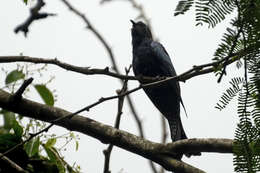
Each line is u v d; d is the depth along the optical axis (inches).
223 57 148.6
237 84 143.1
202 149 297.4
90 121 321.7
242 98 141.4
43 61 313.4
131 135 320.5
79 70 303.3
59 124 323.6
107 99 223.9
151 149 312.8
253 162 133.1
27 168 319.9
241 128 138.3
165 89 526.6
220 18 129.6
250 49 139.3
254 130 137.0
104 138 318.7
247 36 138.0
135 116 419.2
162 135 451.5
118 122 322.3
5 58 317.7
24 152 319.0
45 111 320.5
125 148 319.0
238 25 135.6
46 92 319.9
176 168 304.7
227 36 144.3
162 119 460.8
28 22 305.9
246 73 141.9
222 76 154.9
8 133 313.3
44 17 305.1
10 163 284.0
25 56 318.7
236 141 137.3
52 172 324.2
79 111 224.5
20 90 311.6
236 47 144.9
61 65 309.4
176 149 307.0
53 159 317.4
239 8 130.9
